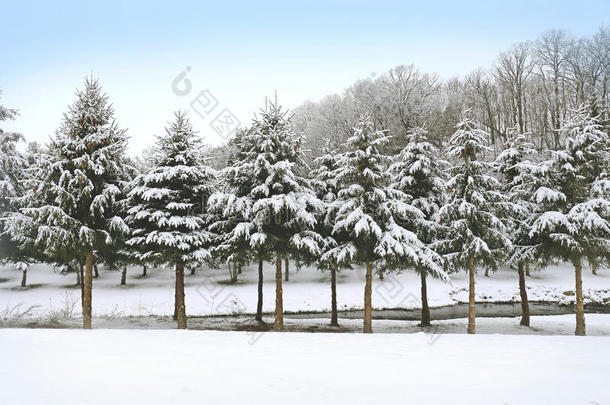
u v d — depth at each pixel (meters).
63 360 8.27
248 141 19.45
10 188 22.94
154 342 10.41
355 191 16.98
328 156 22.05
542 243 19.25
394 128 45.34
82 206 16.33
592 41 48.78
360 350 9.84
